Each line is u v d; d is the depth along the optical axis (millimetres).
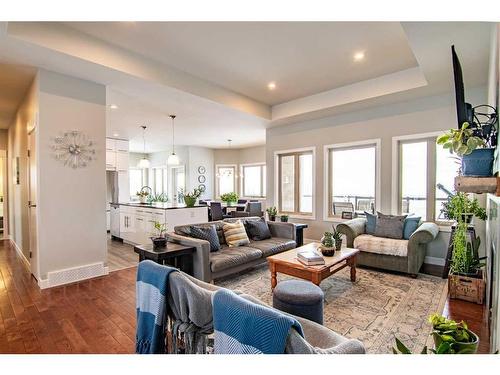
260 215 7723
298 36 3082
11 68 3217
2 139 6605
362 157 5332
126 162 8070
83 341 2174
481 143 1575
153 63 3635
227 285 3432
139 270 1661
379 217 4398
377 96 4305
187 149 9984
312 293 2170
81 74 3391
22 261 4461
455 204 2963
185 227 3635
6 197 6562
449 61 3086
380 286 3369
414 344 2137
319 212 5668
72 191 3488
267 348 1006
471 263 2844
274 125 6238
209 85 4410
